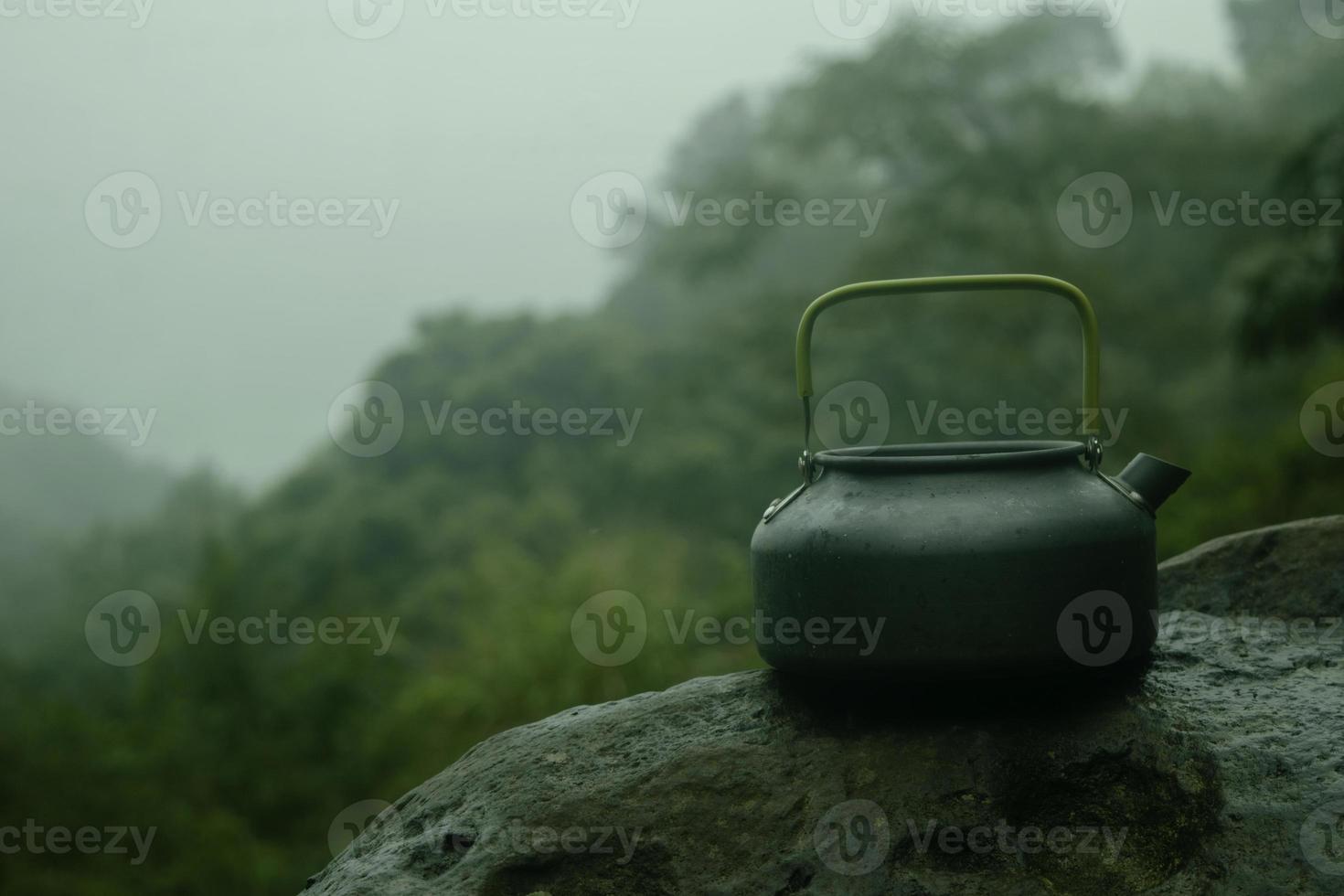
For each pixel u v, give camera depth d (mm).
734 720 1436
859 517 1310
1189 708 1367
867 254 11477
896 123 11469
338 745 5539
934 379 11000
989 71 11414
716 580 7125
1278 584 1747
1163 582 1851
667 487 11047
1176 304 11914
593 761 1408
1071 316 11406
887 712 1379
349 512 10758
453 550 10461
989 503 1292
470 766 1482
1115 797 1289
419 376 13125
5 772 5031
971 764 1303
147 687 5980
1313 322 4582
